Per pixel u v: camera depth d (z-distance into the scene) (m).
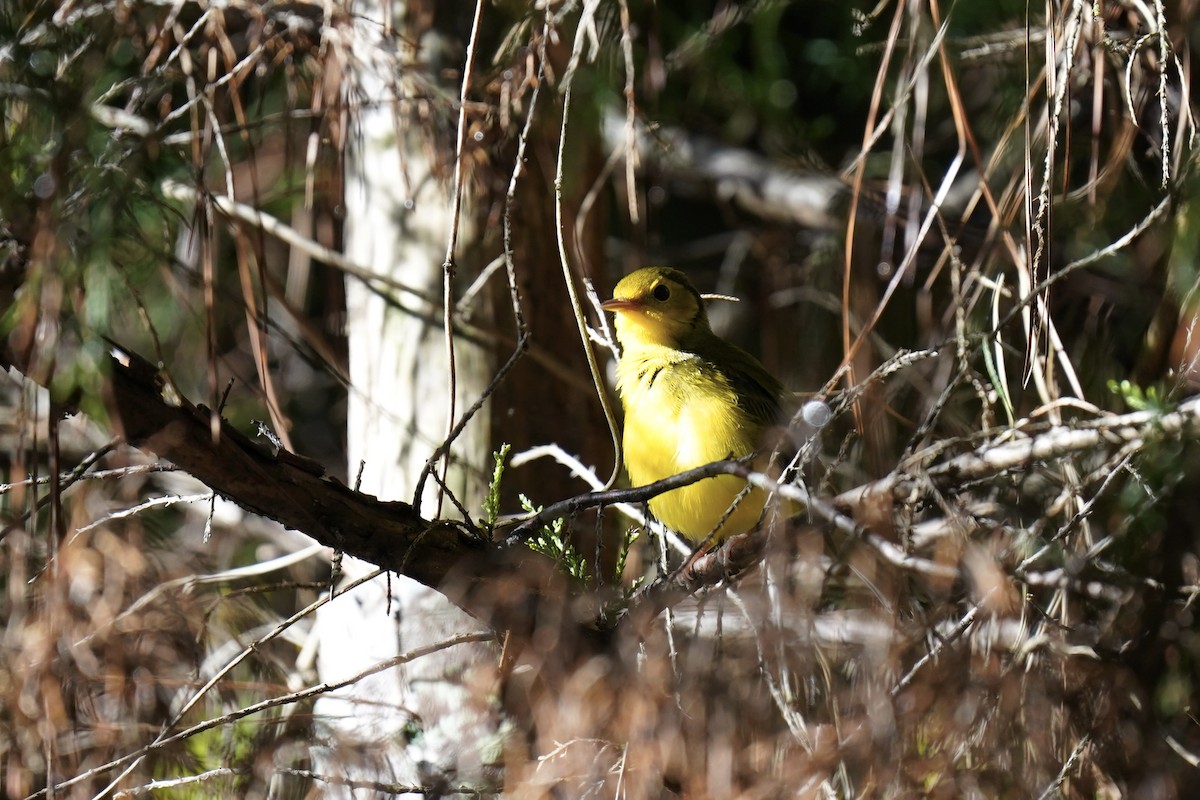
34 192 7.88
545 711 8.02
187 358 14.27
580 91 11.79
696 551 8.06
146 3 9.88
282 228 11.59
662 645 8.44
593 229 12.70
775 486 7.19
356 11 11.27
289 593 14.02
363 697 10.62
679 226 18.67
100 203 8.02
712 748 7.40
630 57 9.78
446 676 9.69
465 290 11.40
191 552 13.47
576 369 11.96
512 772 8.04
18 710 9.48
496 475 8.83
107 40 9.23
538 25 10.25
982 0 11.90
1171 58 9.70
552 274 11.76
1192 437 7.39
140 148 8.38
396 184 11.48
